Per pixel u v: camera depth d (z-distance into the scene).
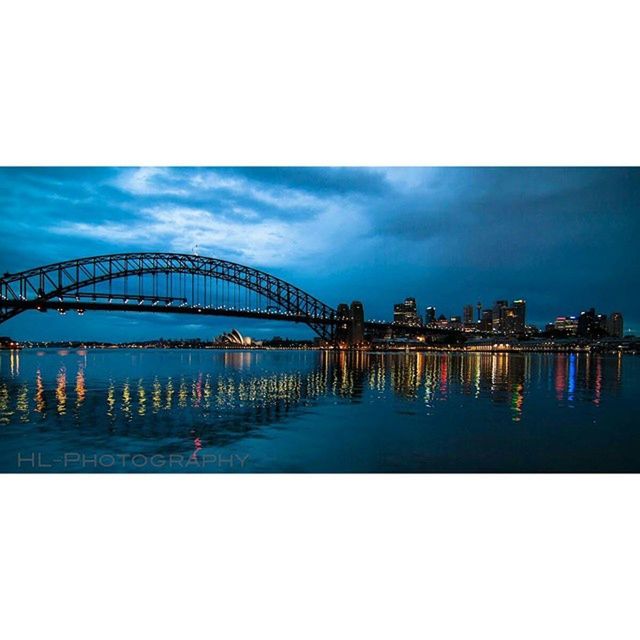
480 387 29.86
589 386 30.81
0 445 14.19
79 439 14.75
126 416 18.38
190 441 14.55
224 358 86.94
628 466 12.82
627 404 22.00
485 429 16.27
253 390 27.80
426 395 25.52
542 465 12.89
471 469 12.39
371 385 31.03
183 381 33.75
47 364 59.00
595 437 15.38
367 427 16.48
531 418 18.25
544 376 39.66
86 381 33.75
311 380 34.97
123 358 85.94
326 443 14.33
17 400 22.94
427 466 12.62
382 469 12.30
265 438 14.91
